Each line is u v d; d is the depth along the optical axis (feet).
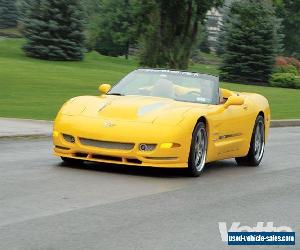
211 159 39.63
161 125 35.63
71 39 206.80
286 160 49.11
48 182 32.78
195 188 34.12
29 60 192.44
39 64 167.63
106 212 26.99
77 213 26.45
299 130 81.41
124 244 22.29
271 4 138.00
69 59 206.69
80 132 36.09
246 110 43.55
